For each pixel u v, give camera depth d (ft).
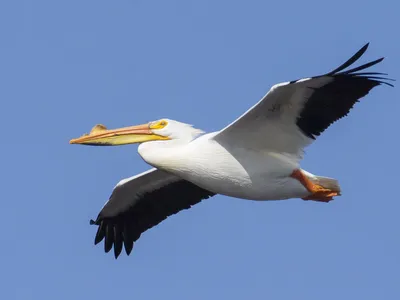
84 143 54.95
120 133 54.95
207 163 51.83
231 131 51.11
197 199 58.85
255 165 51.47
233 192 52.49
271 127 50.47
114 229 60.39
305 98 49.01
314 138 50.70
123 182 57.62
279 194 52.26
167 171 53.01
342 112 49.75
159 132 54.34
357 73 48.24
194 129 54.44
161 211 59.26
